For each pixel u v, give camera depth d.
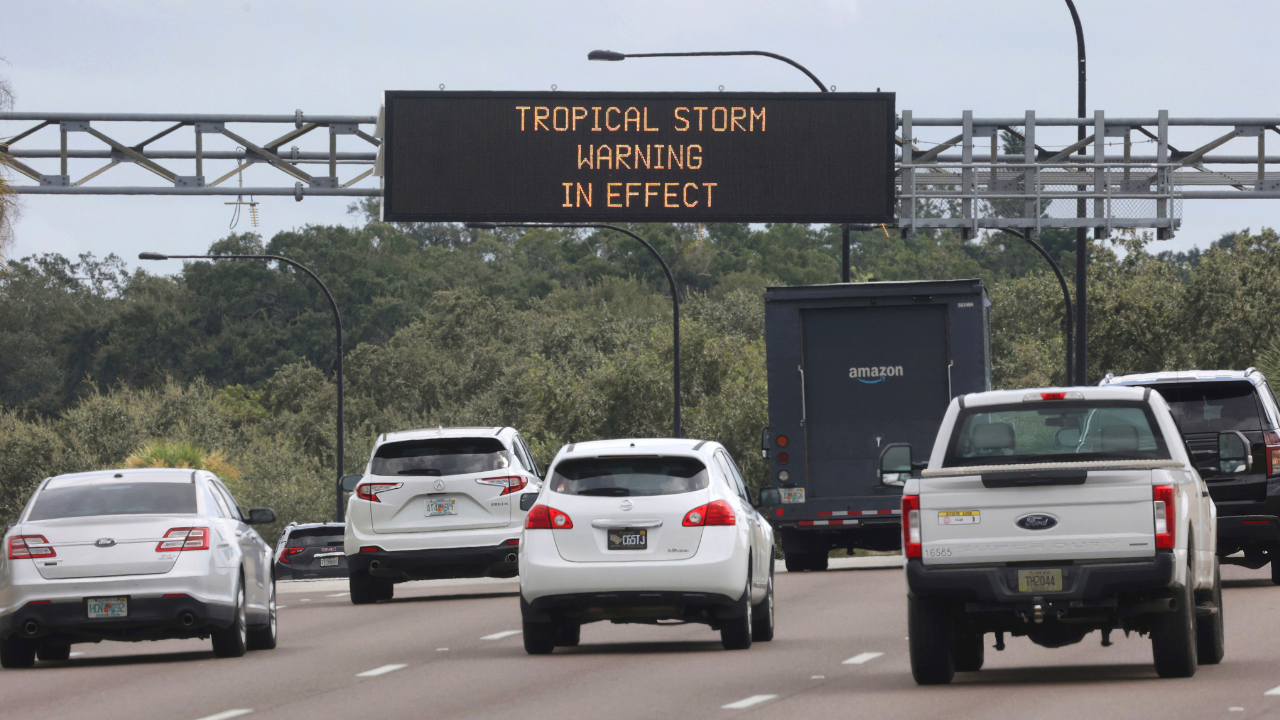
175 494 57.97
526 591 55.91
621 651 57.88
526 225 101.94
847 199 102.38
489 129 101.38
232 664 55.97
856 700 42.56
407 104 101.12
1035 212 108.38
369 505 82.38
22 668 57.06
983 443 46.03
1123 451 45.44
